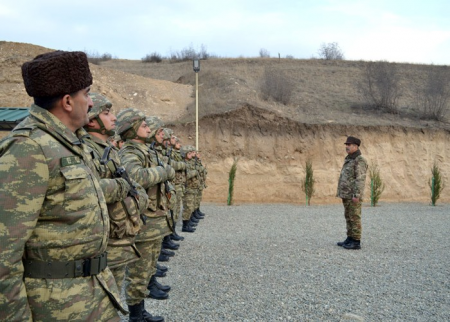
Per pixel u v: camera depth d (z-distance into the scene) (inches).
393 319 191.5
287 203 727.1
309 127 783.1
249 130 775.7
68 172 84.0
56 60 86.7
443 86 1034.7
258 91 928.9
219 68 1301.7
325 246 352.2
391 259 308.7
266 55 1675.7
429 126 844.6
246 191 744.3
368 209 637.9
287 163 763.4
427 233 421.7
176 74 1334.9
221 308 201.3
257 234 406.9
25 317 77.0
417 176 799.1
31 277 82.6
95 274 89.3
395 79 1023.6
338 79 1148.5
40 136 83.2
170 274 260.2
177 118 805.9
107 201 132.4
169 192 197.0
